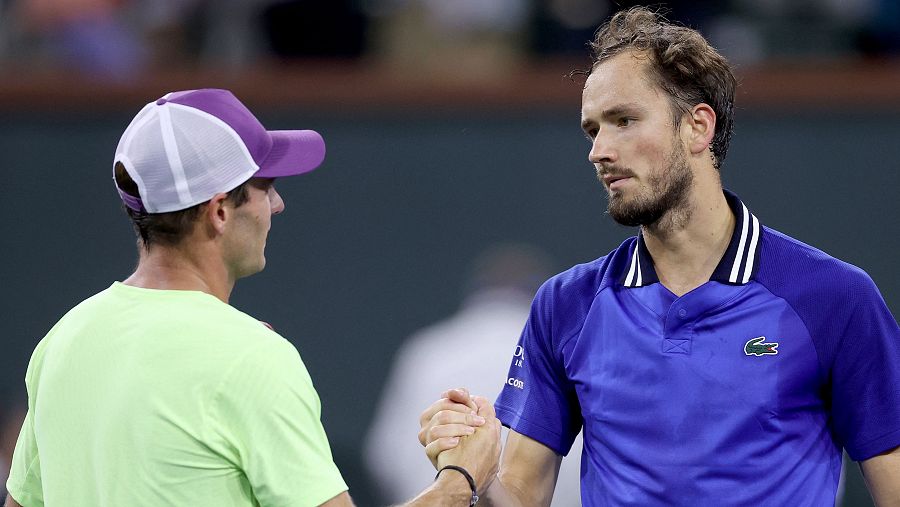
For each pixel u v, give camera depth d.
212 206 9.93
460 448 10.60
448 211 23.78
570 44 27.03
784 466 10.01
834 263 10.24
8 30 27.03
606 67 10.45
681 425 10.12
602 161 10.30
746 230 10.41
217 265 10.10
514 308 22.23
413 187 23.84
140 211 9.93
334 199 23.89
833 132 23.09
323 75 24.14
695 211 10.36
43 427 9.99
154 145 9.78
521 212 23.67
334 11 27.34
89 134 24.11
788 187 23.16
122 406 9.52
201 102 10.01
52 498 9.86
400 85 23.94
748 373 10.05
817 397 10.23
